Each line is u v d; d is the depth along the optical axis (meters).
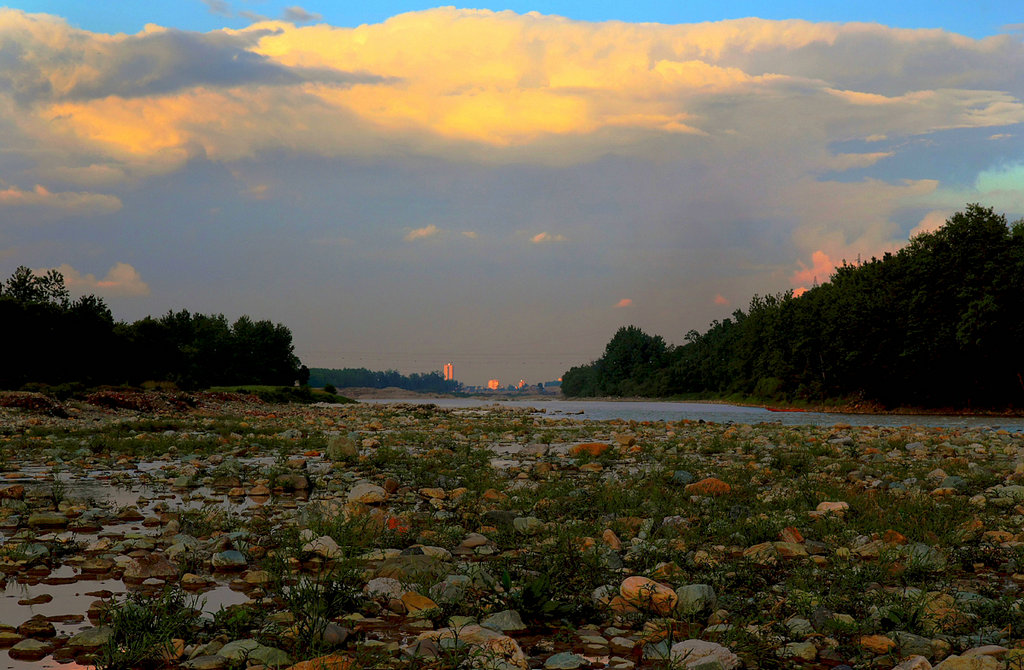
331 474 12.09
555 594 5.15
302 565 6.13
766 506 8.70
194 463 13.37
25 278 68.06
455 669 3.81
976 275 56.91
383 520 7.61
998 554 6.33
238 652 3.92
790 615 4.84
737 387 119.12
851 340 70.31
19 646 3.98
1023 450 15.40
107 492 10.27
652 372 184.00
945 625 4.52
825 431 24.08
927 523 7.50
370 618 4.78
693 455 15.41
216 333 120.44
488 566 5.88
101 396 33.12
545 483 10.62
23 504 8.88
